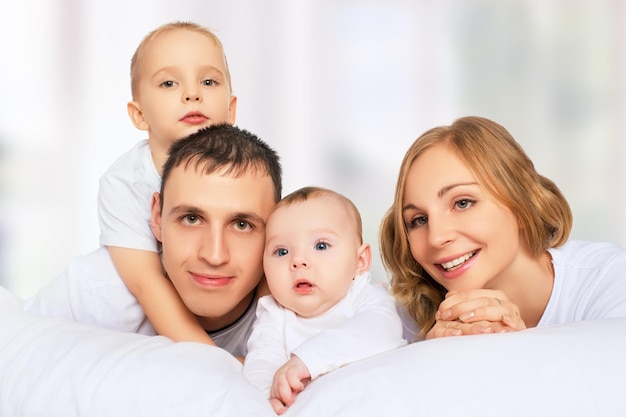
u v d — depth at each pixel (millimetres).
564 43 3471
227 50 3475
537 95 3471
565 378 964
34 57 3387
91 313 1636
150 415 1002
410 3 3502
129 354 1092
